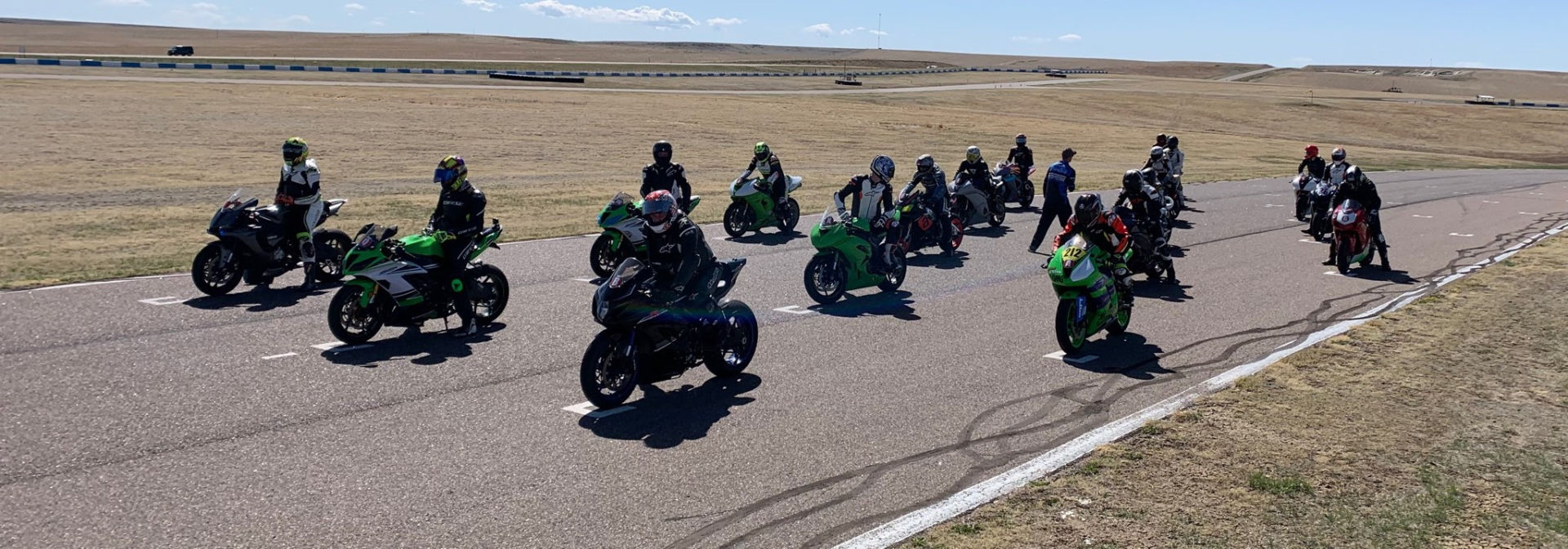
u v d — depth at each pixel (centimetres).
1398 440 680
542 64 12188
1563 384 820
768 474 630
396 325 959
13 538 518
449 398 775
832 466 644
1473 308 1129
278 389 784
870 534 536
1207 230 1908
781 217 1744
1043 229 1584
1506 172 4053
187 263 1306
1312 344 977
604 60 18675
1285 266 1481
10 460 623
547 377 838
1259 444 673
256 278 1152
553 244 1540
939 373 872
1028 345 979
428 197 2117
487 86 7056
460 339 959
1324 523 546
